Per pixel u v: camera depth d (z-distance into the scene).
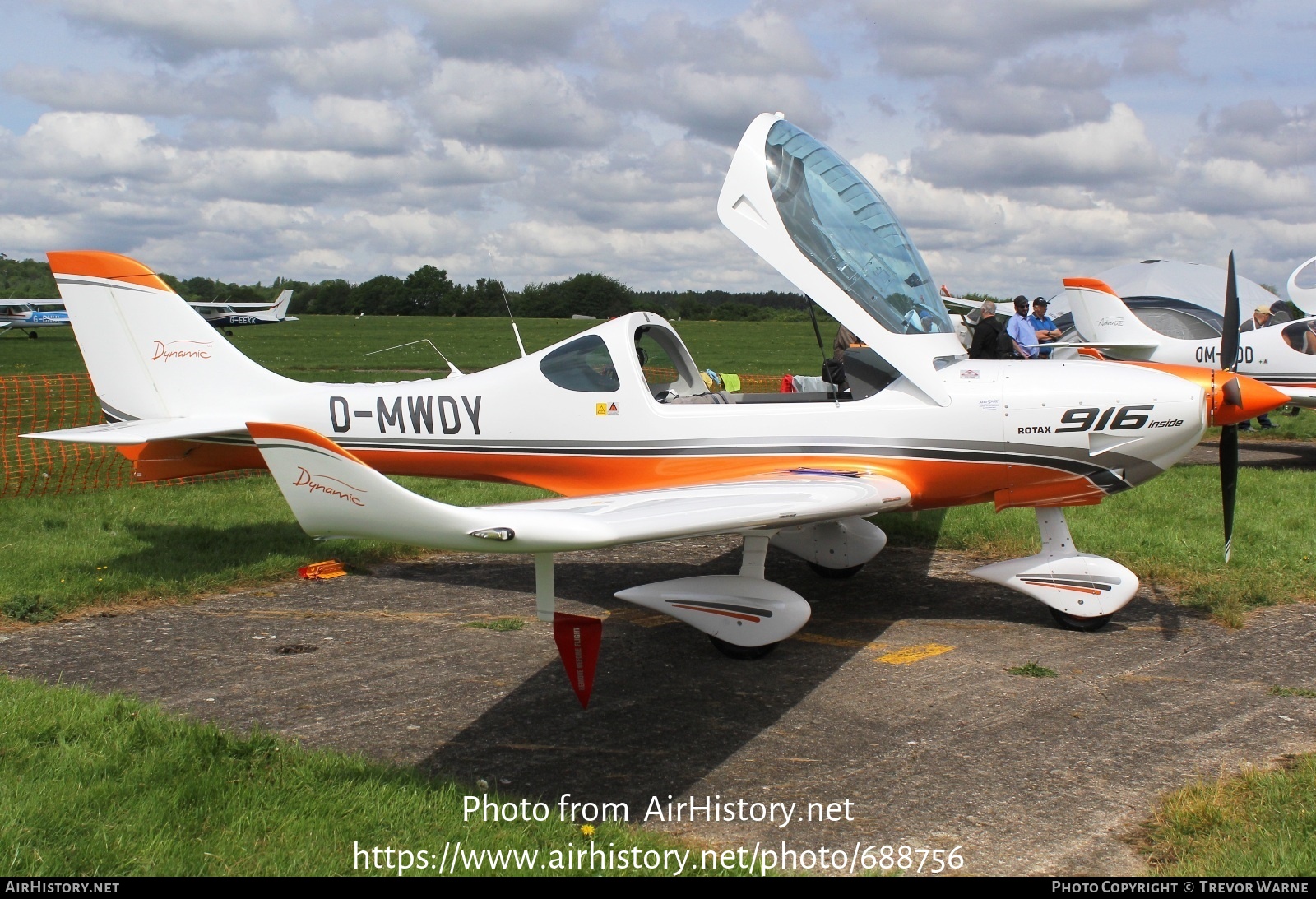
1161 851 2.85
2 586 5.46
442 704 4.11
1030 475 5.16
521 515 3.31
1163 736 3.70
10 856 2.66
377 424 6.21
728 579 4.83
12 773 3.19
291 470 3.28
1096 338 11.97
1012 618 5.38
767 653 4.77
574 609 5.64
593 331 5.78
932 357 5.27
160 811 2.93
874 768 3.49
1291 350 10.58
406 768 3.38
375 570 6.45
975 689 4.26
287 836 2.84
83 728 3.57
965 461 5.17
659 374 6.32
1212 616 5.24
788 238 5.33
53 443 11.99
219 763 3.29
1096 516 7.20
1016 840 2.95
